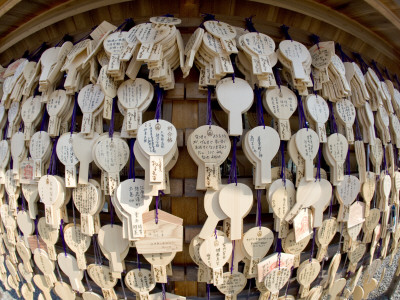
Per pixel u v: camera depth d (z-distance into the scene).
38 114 1.92
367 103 2.02
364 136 2.03
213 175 1.64
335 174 1.86
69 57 1.81
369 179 2.03
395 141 2.27
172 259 1.83
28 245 2.08
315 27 2.06
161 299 1.85
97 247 1.96
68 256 1.95
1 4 1.79
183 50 1.73
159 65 1.60
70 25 2.09
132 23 1.91
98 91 1.76
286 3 1.85
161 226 1.68
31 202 1.97
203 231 1.70
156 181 1.55
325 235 1.94
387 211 2.30
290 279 2.08
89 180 1.76
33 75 1.91
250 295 2.02
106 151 1.67
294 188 1.80
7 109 2.26
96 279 1.90
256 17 1.94
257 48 1.69
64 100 1.82
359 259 2.23
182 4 1.87
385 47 2.32
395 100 2.30
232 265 1.81
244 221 1.95
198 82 1.78
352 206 2.01
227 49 1.61
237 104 1.65
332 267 2.10
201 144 1.64
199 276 1.80
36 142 1.87
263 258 1.85
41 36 2.22
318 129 1.80
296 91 1.87
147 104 1.68
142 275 1.83
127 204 1.64
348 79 1.96
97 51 1.77
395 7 1.79
